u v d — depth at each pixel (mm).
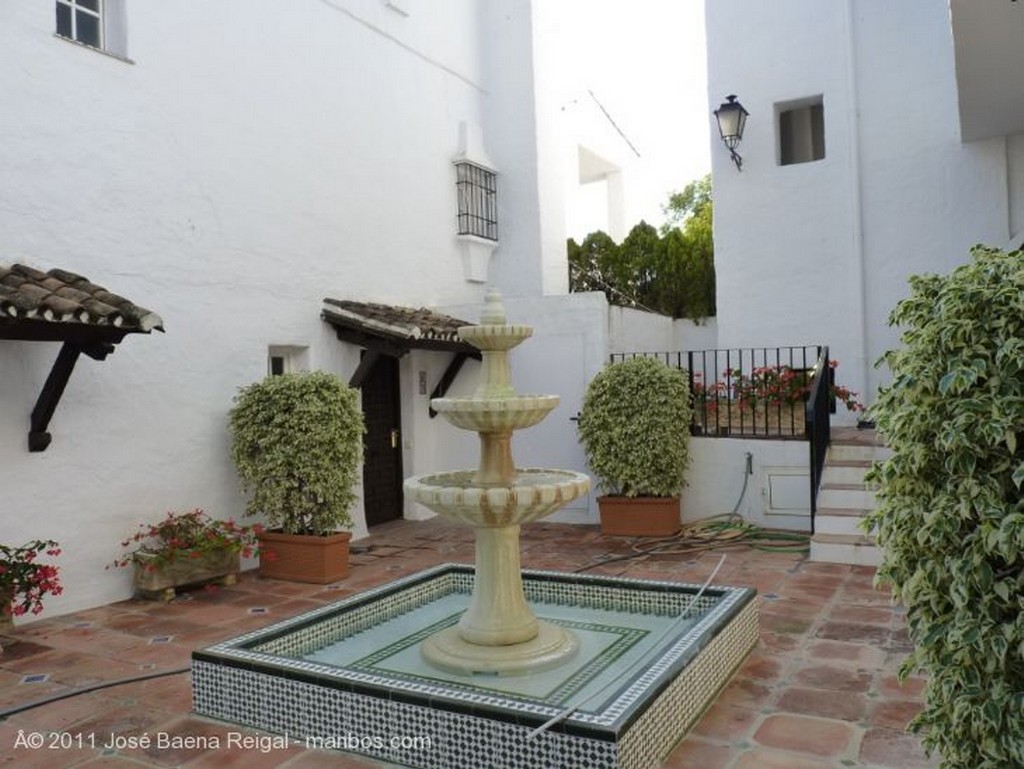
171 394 6820
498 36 11531
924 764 3275
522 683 4074
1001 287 2375
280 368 8391
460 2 11102
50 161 5938
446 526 9453
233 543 6617
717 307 10578
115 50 6590
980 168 9219
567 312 9477
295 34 8297
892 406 2641
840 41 9906
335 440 6992
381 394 9695
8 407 5629
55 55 5992
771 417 10422
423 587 5746
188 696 4258
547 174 11625
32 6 5844
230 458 7348
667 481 8289
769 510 8367
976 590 2414
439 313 10125
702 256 13734
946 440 2365
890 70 9641
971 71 6750
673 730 3492
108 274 6340
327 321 8539
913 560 2598
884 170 9680
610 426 8375
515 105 11438
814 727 3658
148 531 6547
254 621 5676
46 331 5129
